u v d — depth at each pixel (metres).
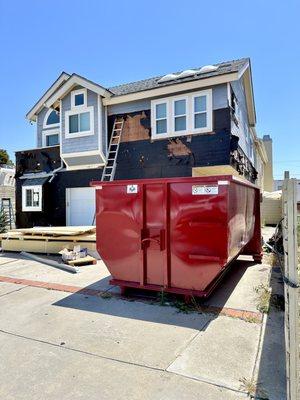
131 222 5.15
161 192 4.91
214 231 4.51
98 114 12.89
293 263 2.20
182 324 4.08
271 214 18.80
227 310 4.56
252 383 2.71
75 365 3.08
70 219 13.91
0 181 19.06
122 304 4.91
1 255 9.59
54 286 6.00
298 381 2.31
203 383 2.73
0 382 2.80
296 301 2.19
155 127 12.12
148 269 5.08
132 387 2.69
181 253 4.77
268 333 3.75
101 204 5.41
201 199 4.60
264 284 5.86
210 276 4.61
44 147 14.82
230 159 10.83
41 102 15.74
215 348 3.39
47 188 14.31
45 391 2.65
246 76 14.02
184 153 11.52
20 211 15.22
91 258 8.09
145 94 12.04
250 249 7.82
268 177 31.20
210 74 11.03
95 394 2.60
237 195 5.15
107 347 3.45
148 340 3.62
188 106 11.47
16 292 5.66
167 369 2.97
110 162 13.00
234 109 11.95
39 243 9.47
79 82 13.00
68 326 4.07
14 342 3.61
